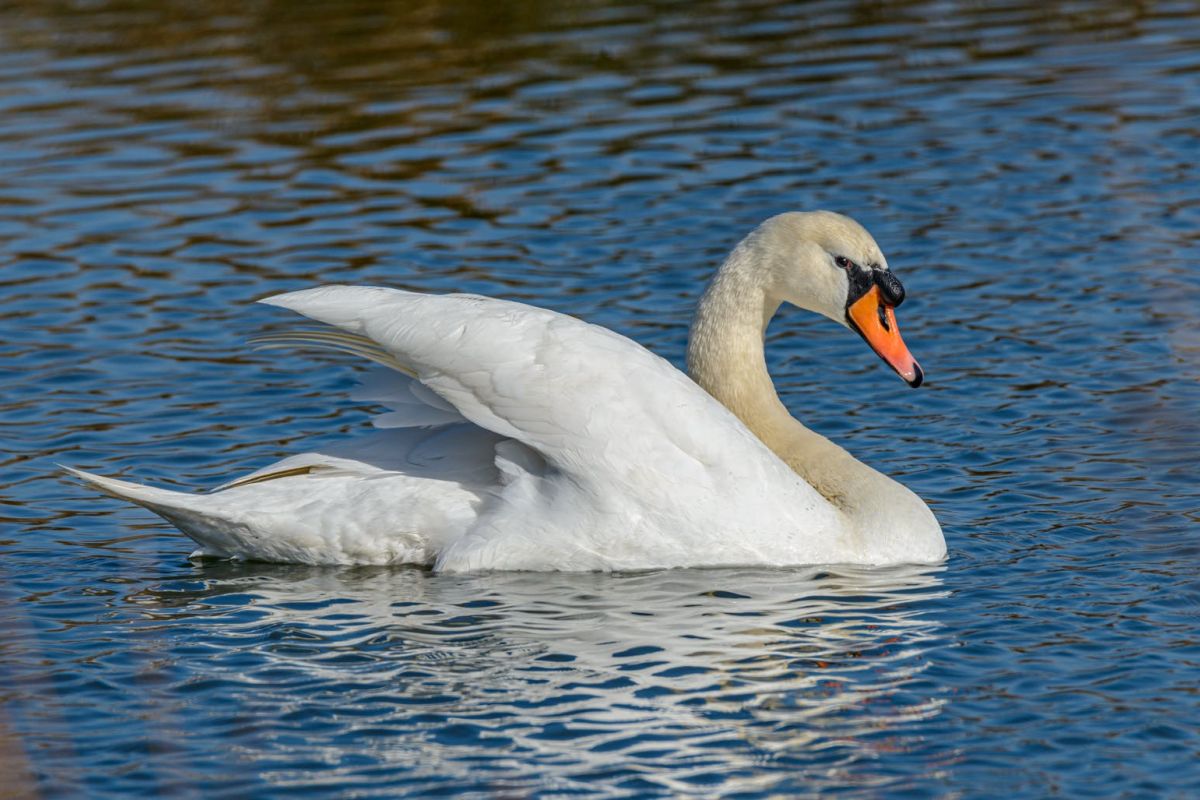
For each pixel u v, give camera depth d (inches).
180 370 695.1
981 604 477.4
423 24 1200.2
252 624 466.6
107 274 802.2
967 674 430.9
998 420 630.5
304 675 432.5
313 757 389.7
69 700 418.9
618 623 465.4
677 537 503.8
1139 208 848.3
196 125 1005.8
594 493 499.5
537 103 1037.2
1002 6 1254.3
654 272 787.4
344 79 1085.1
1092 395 647.1
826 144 960.3
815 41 1165.7
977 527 539.2
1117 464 585.6
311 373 697.0
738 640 453.7
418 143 975.0
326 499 514.3
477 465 517.7
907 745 394.0
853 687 424.2
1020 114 1004.6
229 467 600.4
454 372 497.4
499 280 780.6
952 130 979.9
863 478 530.0
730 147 957.8
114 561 521.0
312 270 799.7
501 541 504.1
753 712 410.3
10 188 912.3
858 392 668.1
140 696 420.8
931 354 698.8
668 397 502.6
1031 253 800.3
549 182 911.7
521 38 1171.3
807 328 749.3
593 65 1110.4
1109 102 1019.3
